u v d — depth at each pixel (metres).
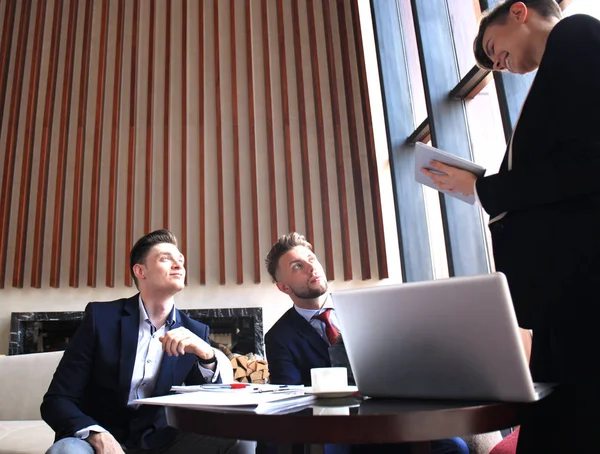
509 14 1.28
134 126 4.87
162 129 4.95
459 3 3.82
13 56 4.98
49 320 4.36
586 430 0.93
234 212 4.82
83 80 4.91
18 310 4.43
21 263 4.48
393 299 0.99
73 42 5.06
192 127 5.00
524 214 1.08
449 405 0.93
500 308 0.87
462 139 3.64
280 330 2.01
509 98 2.80
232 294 4.62
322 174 4.90
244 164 4.94
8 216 4.59
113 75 5.04
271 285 4.67
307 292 1.98
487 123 3.42
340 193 4.88
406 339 1.00
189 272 4.64
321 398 1.12
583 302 0.97
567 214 1.01
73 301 4.48
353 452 1.57
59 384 1.68
